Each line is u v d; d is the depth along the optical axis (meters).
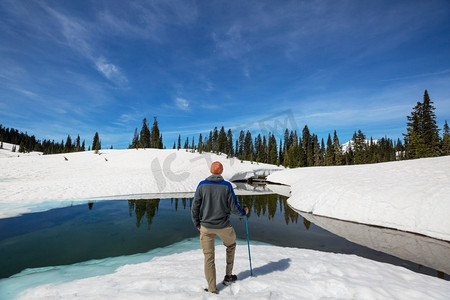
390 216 9.01
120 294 2.72
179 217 10.16
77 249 6.09
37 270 4.66
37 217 10.05
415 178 11.00
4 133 121.44
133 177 23.62
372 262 4.07
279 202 15.63
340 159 57.59
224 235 2.90
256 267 3.80
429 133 36.91
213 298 2.56
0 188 16.12
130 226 8.61
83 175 26.61
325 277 3.24
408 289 2.91
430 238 7.26
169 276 3.44
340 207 10.97
